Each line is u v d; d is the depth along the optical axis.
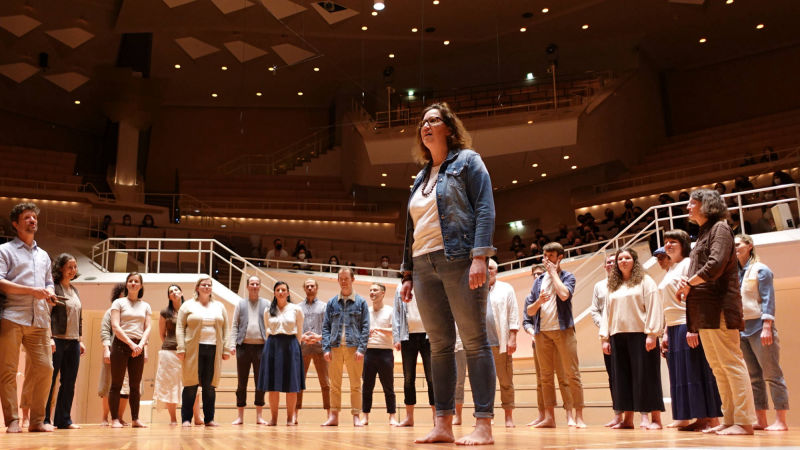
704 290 3.24
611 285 4.86
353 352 5.93
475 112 15.87
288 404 5.87
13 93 18.55
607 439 2.47
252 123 21.00
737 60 18.55
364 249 17.83
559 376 5.24
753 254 4.65
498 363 5.46
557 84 17.69
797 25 16.92
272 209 18.30
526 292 9.77
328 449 1.72
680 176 16.34
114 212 16.86
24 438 2.73
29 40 16.09
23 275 3.95
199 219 17.70
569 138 14.53
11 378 3.77
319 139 20.88
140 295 5.84
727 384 3.27
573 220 17.42
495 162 15.84
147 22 15.40
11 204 15.70
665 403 5.89
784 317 6.84
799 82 17.55
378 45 17.31
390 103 19.02
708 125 18.70
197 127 20.81
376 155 15.38
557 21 16.45
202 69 18.30
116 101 17.94
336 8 15.09
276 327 5.79
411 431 3.78
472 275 2.15
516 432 3.52
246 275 9.45
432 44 17.39
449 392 2.25
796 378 6.70
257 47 16.81
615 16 16.28
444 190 2.29
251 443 2.10
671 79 19.39
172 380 5.87
